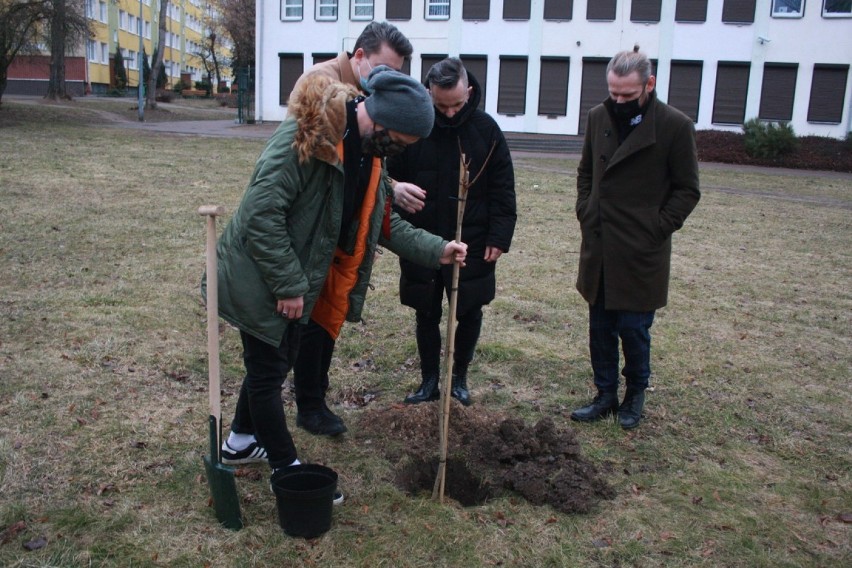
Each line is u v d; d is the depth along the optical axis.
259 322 2.79
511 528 2.94
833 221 12.00
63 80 34.12
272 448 2.97
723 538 2.95
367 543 2.79
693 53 26.20
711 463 3.58
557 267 7.70
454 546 2.80
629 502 3.19
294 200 2.76
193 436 3.55
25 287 5.89
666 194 3.74
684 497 3.25
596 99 27.05
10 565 2.55
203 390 4.12
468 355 4.16
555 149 25.03
